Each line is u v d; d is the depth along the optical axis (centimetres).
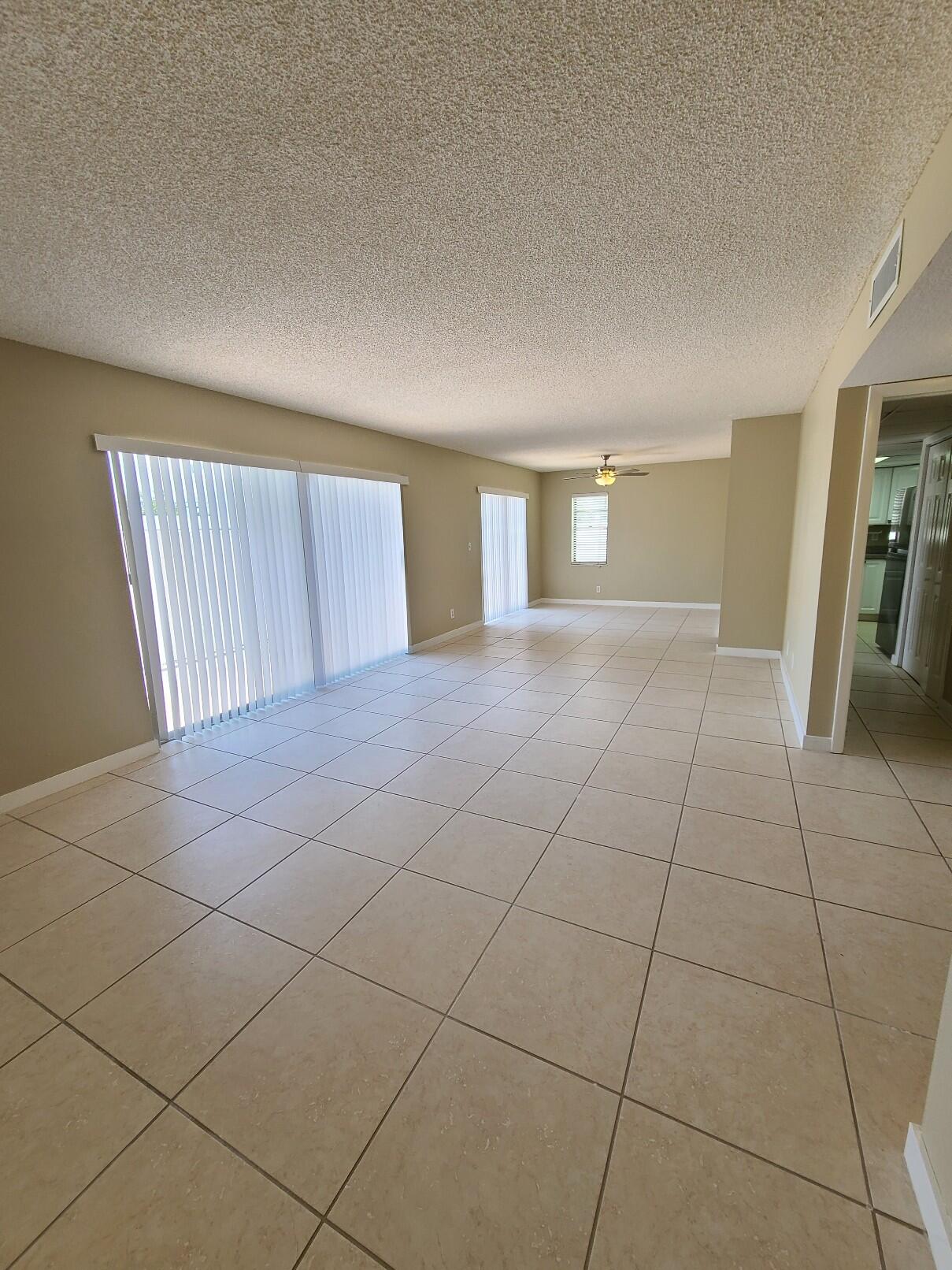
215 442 384
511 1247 107
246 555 412
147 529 346
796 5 107
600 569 930
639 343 306
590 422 530
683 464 850
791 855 228
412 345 302
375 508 550
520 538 884
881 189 168
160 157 149
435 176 160
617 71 122
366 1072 142
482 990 166
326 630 494
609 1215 111
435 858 234
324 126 138
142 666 344
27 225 179
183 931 195
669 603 893
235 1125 130
